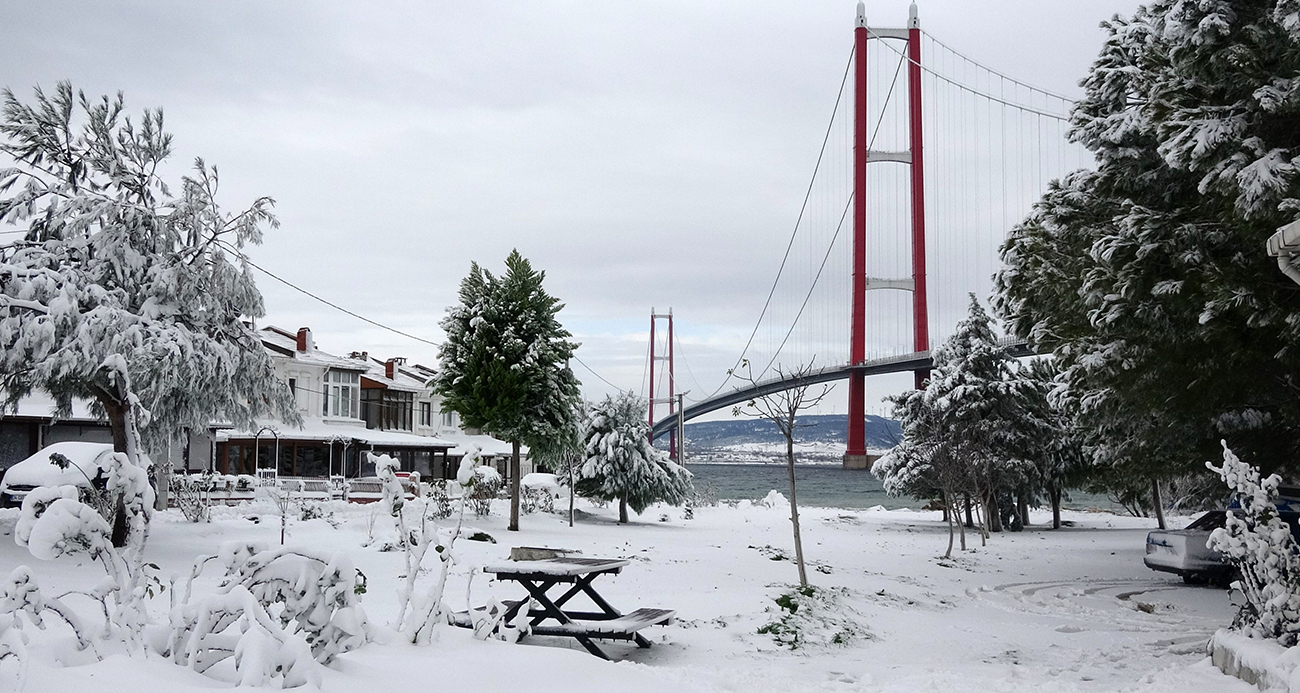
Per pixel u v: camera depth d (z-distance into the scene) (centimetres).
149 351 1769
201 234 1995
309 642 562
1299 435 1739
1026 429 3719
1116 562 2444
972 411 3638
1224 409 1678
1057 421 3716
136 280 1925
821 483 10812
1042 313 1920
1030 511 5462
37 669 435
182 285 1936
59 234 1916
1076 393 1973
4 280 1750
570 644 1030
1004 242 2020
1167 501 4912
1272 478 834
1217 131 1359
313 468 4938
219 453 4544
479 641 738
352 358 5950
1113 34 1908
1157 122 1477
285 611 559
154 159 2005
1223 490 2359
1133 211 1531
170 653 532
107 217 1883
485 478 3012
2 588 475
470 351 2852
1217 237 1466
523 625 949
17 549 1680
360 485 4106
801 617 1262
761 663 988
